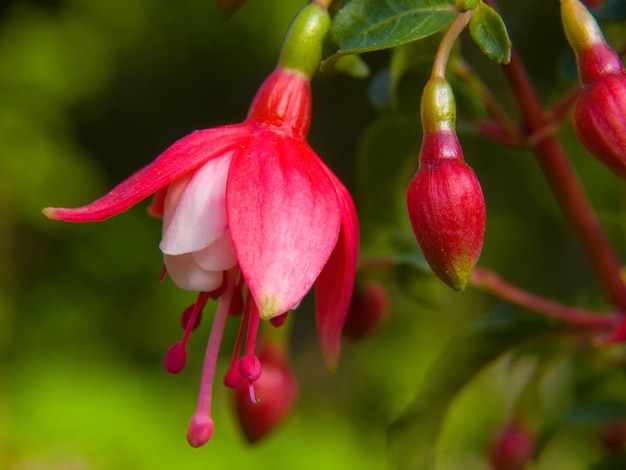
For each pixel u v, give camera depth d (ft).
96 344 4.19
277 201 0.99
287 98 1.05
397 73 1.21
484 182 3.73
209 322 3.94
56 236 4.50
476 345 1.25
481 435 3.62
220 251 1.02
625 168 1.01
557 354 1.33
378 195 1.32
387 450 1.29
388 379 4.06
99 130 4.70
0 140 4.45
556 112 1.18
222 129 1.04
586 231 1.20
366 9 1.03
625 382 1.48
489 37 1.02
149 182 1.01
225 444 3.36
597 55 1.02
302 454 3.55
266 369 1.28
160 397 3.71
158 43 4.51
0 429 3.34
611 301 1.21
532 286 3.92
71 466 3.22
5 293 4.33
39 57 4.48
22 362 3.90
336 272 1.04
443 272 1.00
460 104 1.23
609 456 1.35
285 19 4.24
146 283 4.40
